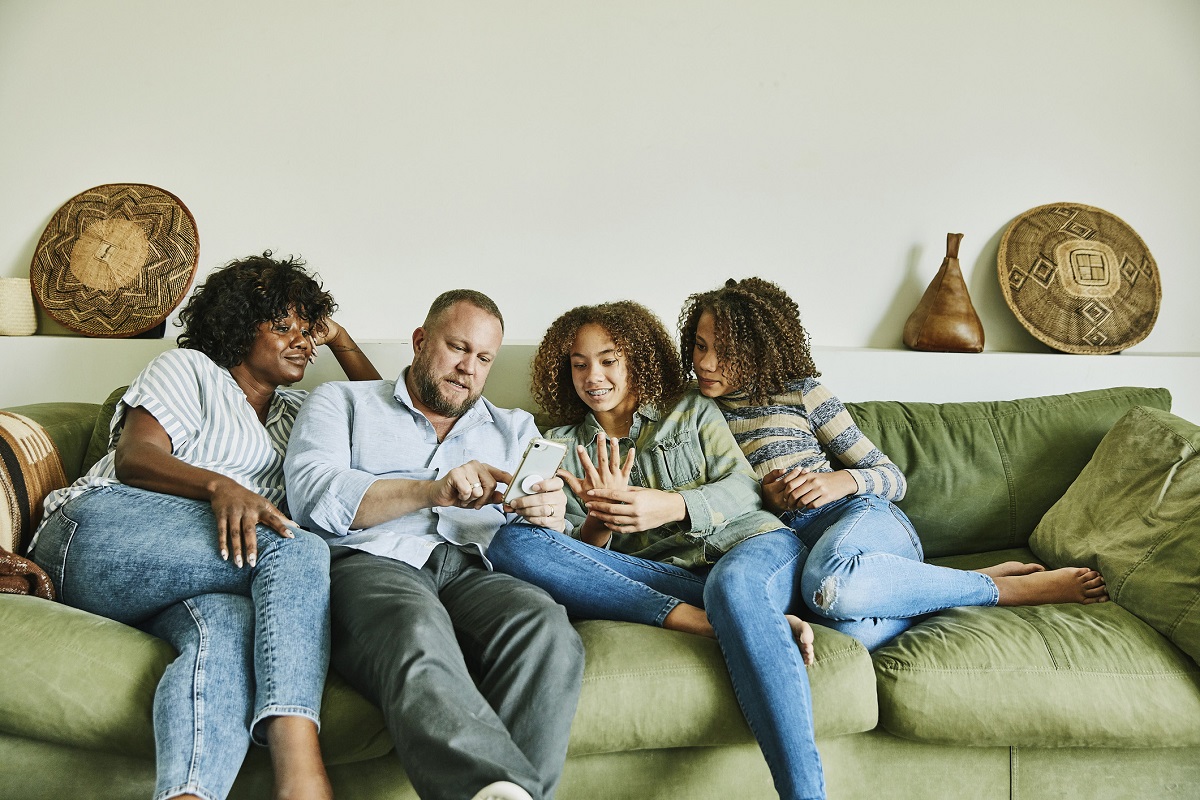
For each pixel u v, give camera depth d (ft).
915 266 8.59
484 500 5.05
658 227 8.34
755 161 8.39
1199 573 4.98
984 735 4.73
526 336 8.31
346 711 4.25
